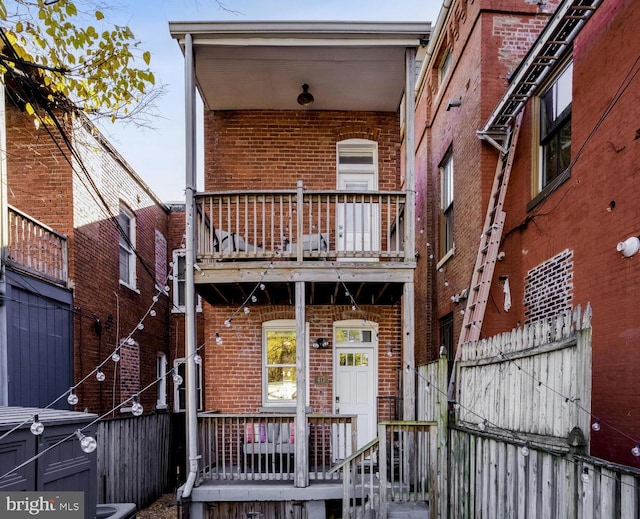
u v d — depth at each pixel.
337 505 6.25
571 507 3.09
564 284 5.68
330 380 7.93
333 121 8.57
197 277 6.38
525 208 6.70
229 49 6.67
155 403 11.66
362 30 6.32
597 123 5.07
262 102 8.28
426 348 10.41
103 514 4.54
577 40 5.48
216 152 8.46
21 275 6.52
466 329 6.83
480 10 7.35
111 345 9.17
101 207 8.88
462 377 5.30
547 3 7.36
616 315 4.68
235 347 8.01
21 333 6.50
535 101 6.61
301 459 6.02
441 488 5.30
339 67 7.21
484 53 7.31
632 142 4.51
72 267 7.75
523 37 7.36
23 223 6.75
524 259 6.71
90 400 8.23
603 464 2.79
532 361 3.80
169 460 9.16
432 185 10.70
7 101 7.17
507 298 6.97
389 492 5.63
